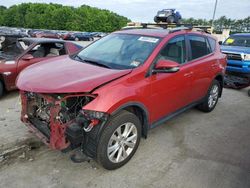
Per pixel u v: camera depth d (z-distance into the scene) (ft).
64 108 9.59
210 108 17.94
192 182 10.20
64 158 11.23
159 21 20.79
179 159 11.76
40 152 11.62
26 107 11.46
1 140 12.49
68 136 9.40
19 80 10.87
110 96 9.48
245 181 10.44
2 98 18.93
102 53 13.08
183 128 15.20
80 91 9.09
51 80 9.86
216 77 17.65
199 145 13.23
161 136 13.94
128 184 9.87
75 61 12.44
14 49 20.79
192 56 14.65
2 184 9.50
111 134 9.86
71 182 9.81
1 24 311.06
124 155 10.85
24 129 13.74
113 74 10.32
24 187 9.42
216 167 11.29
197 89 15.34
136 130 11.05
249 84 24.35
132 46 12.72
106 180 10.02
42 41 21.06
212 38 17.65
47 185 9.59
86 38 146.41
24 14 307.37
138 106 10.80
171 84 12.59
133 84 10.48
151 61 11.48
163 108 12.68
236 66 25.30
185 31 14.47
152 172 10.69
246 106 20.30
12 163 10.74
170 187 9.85
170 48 12.84
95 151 9.73
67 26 292.40
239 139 14.20
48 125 10.55
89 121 9.36
